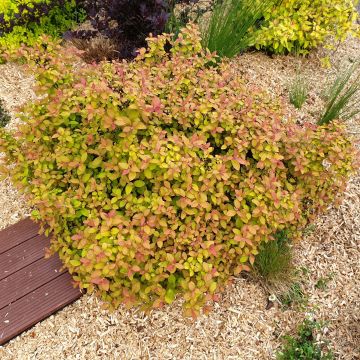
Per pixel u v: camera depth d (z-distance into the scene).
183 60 3.03
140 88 2.52
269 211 2.48
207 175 2.37
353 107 4.10
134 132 2.29
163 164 2.24
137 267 2.26
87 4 4.41
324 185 2.81
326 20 4.25
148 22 3.94
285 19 4.19
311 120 3.95
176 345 2.66
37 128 2.69
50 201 2.47
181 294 2.75
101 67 2.91
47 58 2.73
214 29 3.94
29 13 4.32
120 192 2.45
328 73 4.47
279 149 2.73
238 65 4.39
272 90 4.19
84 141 2.50
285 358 2.63
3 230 3.13
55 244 2.63
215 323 2.76
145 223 2.34
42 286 2.82
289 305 2.87
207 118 2.66
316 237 3.22
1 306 2.72
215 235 2.60
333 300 2.91
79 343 2.64
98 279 2.23
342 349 2.70
